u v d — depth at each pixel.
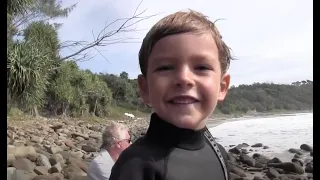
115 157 1.00
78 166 2.32
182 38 0.31
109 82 14.65
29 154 2.25
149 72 0.32
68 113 8.59
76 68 8.71
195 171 0.33
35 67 3.69
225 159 0.40
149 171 0.30
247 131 7.97
